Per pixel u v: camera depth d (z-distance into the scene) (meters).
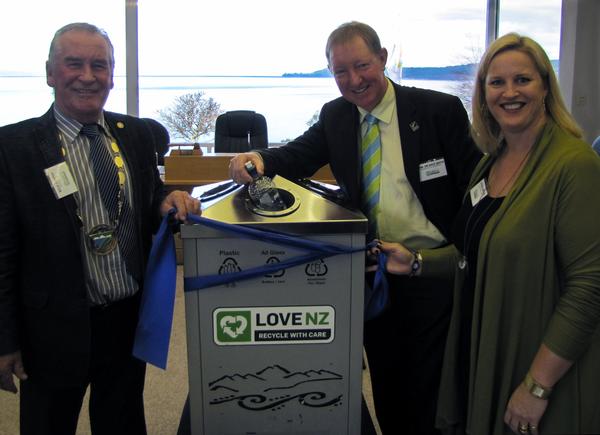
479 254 1.15
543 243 1.06
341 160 1.55
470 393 1.19
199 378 1.18
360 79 1.40
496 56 1.15
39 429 1.34
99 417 1.51
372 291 1.30
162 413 2.21
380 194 1.51
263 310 1.16
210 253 1.12
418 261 1.34
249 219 1.13
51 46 1.24
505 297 1.11
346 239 1.13
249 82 5.64
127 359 1.46
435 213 1.49
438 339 1.56
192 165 3.87
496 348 1.12
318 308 1.16
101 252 1.30
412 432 1.67
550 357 1.03
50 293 1.25
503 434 1.15
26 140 1.23
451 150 1.47
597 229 1.00
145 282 1.20
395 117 1.49
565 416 1.07
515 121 1.13
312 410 1.21
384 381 1.72
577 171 1.02
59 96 1.25
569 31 5.22
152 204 1.47
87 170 1.29
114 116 1.41
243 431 1.22
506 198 1.12
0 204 1.20
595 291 1.00
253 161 1.42
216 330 1.16
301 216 1.15
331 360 1.19
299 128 5.78
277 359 1.18
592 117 5.34
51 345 1.27
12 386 1.27
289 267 1.13
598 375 1.06
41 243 1.23
